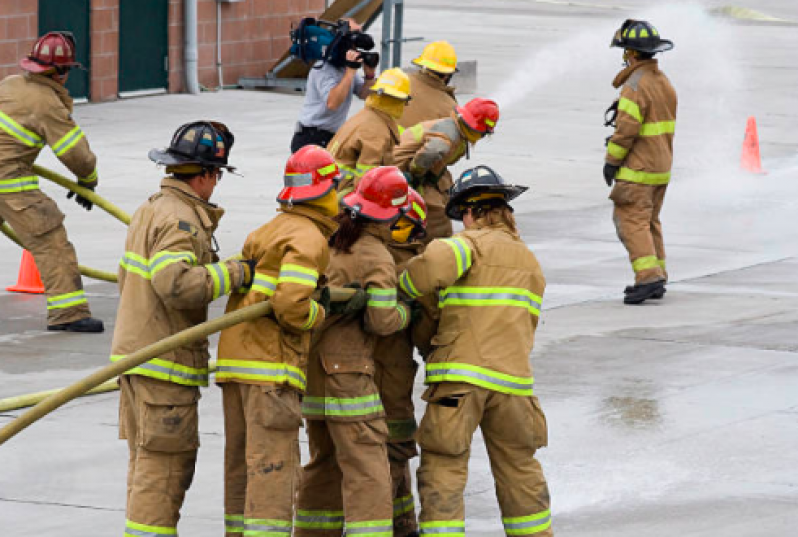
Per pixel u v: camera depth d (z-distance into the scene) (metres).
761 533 15.52
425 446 13.90
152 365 13.56
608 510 16.27
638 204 27.64
